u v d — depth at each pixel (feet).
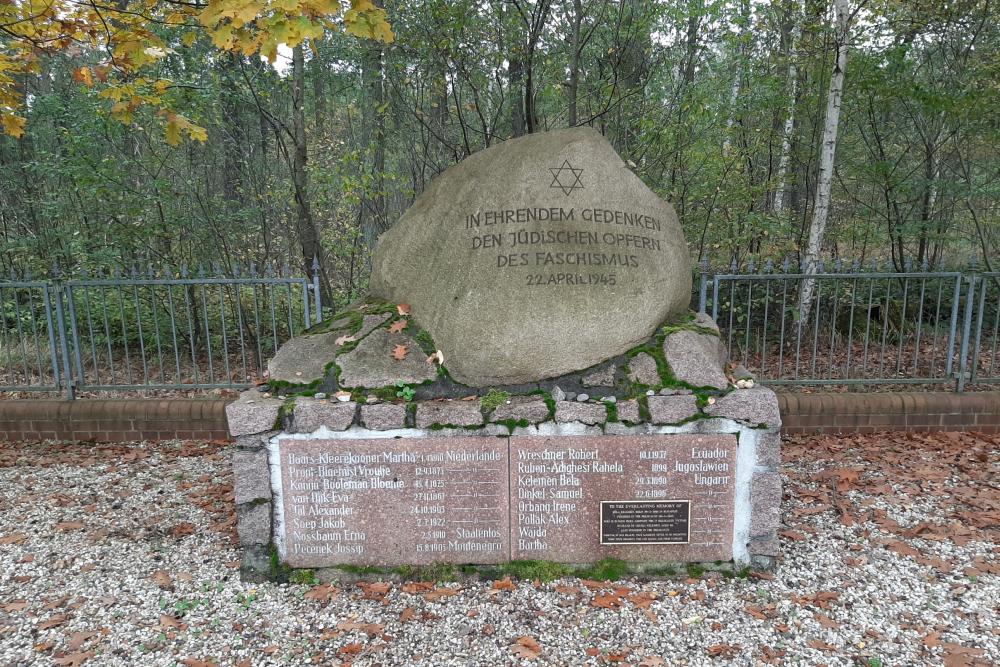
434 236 11.43
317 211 25.55
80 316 24.88
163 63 22.86
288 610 9.66
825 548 11.48
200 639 9.04
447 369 10.38
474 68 25.88
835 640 8.83
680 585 10.16
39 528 12.69
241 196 30.91
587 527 10.22
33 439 17.63
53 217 25.76
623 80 27.22
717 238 27.96
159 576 10.65
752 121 29.27
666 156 25.21
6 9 12.66
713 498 10.14
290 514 10.19
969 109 22.15
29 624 9.45
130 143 26.25
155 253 26.05
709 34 24.59
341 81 32.55
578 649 8.68
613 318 10.27
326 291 25.04
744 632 9.01
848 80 24.35
